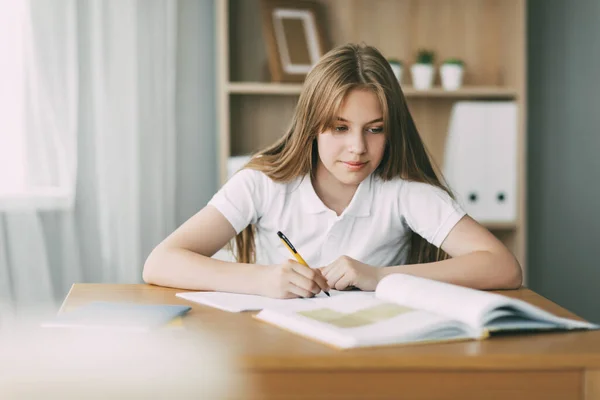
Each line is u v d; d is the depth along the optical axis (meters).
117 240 2.75
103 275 2.76
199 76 3.01
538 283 3.28
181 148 3.00
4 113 2.52
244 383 0.90
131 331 1.02
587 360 0.92
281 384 0.90
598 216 3.27
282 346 0.95
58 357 0.90
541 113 3.23
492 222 2.86
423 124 3.10
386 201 1.59
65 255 2.68
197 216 1.55
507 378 0.91
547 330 1.04
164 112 2.85
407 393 0.91
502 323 1.01
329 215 1.59
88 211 2.75
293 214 1.60
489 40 3.08
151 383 0.89
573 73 3.22
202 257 1.39
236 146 3.03
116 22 2.71
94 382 0.88
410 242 1.68
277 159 1.62
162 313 1.10
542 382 0.92
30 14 2.53
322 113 1.42
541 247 3.27
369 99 1.39
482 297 1.02
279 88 2.82
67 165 2.63
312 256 1.61
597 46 3.21
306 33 2.94
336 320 1.03
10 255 2.54
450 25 3.08
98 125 2.71
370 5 3.05
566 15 3.21
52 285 2.60
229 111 3.01
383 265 1.63
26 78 2.54
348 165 1.43
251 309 1.16
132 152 2.75
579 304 3.29
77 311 1.11
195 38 2.99
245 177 1.60
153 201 2.83
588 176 3.26
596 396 0.92
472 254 1.40
